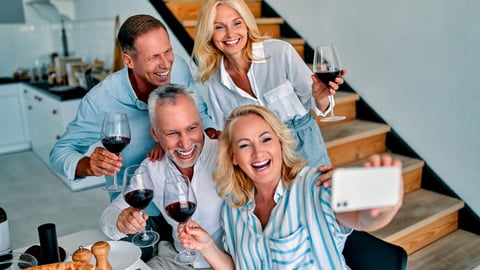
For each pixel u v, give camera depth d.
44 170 4.41
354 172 0.67
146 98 1.76
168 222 1.56
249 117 1.25
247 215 1.31
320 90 1.73
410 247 2.39
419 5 2.54
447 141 2.56
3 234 1.29
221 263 1.33
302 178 1.26
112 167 1.42
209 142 1.52
